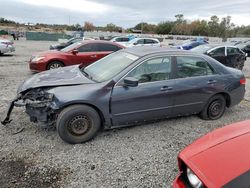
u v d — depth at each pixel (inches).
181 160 89.6
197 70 192.2
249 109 241.3
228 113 227.1
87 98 154.4
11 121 189.8
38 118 160.7
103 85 160.2
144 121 179.8
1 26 3326.8
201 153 87.7
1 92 272.7
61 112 153.6
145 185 122.9
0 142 159.3
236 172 75.4
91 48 395.5
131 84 157.2
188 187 85.0
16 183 121.6
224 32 3858.3
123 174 130.8
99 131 178.2
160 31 3927.2
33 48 995.3
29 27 3462.1
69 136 156.5
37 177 126.6
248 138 92.3
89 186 121.0
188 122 201.3
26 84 170.6
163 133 180.2
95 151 152.6
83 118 157.8
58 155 146.7
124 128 185.2
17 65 487.2
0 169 132.1
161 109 179.0
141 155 149.7
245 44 905.5
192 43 781.9
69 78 171.3
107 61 193.6
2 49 649.6
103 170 133.7
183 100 185.6
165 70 178.1
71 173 130.6
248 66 609.9
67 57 381.1
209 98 198.7
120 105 164.1
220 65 204.7
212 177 76.1
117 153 150.9
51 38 1884.8
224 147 88.2
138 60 170.2
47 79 170.6
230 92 205.5
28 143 159.3
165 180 127.2
